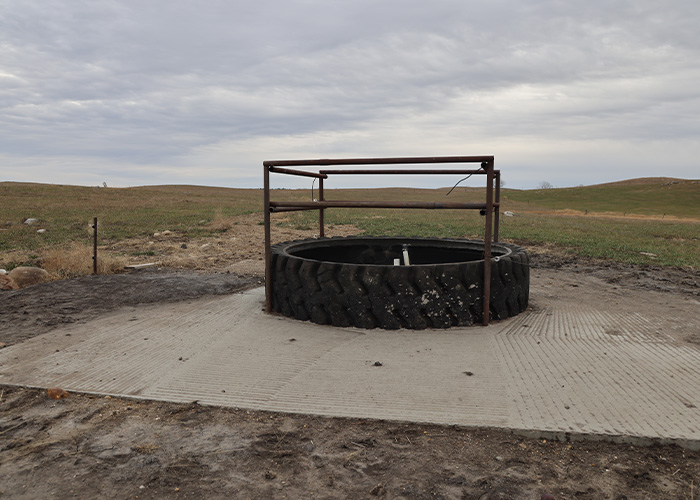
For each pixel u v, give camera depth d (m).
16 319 5.48
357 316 5.05
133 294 6.68
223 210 30.05
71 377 3.80
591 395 3.42
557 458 2.72
